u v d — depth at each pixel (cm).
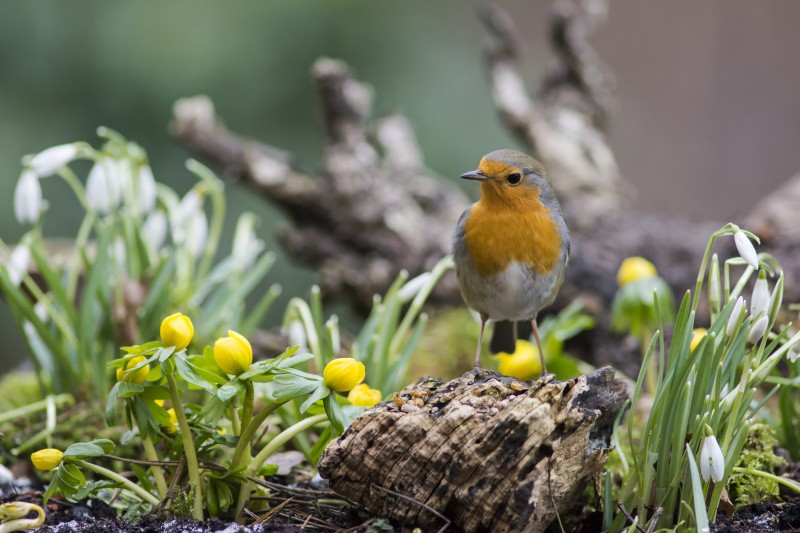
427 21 1407
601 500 508
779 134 2219
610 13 2356
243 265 857
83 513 532
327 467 465
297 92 1302
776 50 2236
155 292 751
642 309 740
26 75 1238
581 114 1225
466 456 445
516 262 600
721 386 488
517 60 1223
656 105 2322
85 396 725
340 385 466
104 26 1244
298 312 745
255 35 1278
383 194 1091
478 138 1409
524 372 704
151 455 498
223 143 1100
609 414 494
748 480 537
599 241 1015
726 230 473
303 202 1080
